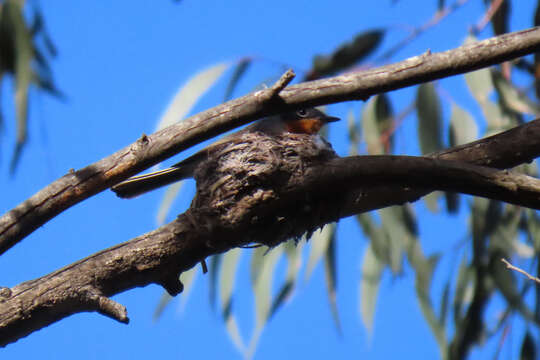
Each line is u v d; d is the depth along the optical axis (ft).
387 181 24.72
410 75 23.82
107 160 24.76
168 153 24.64
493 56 23.82
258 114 24.16
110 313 24.21
